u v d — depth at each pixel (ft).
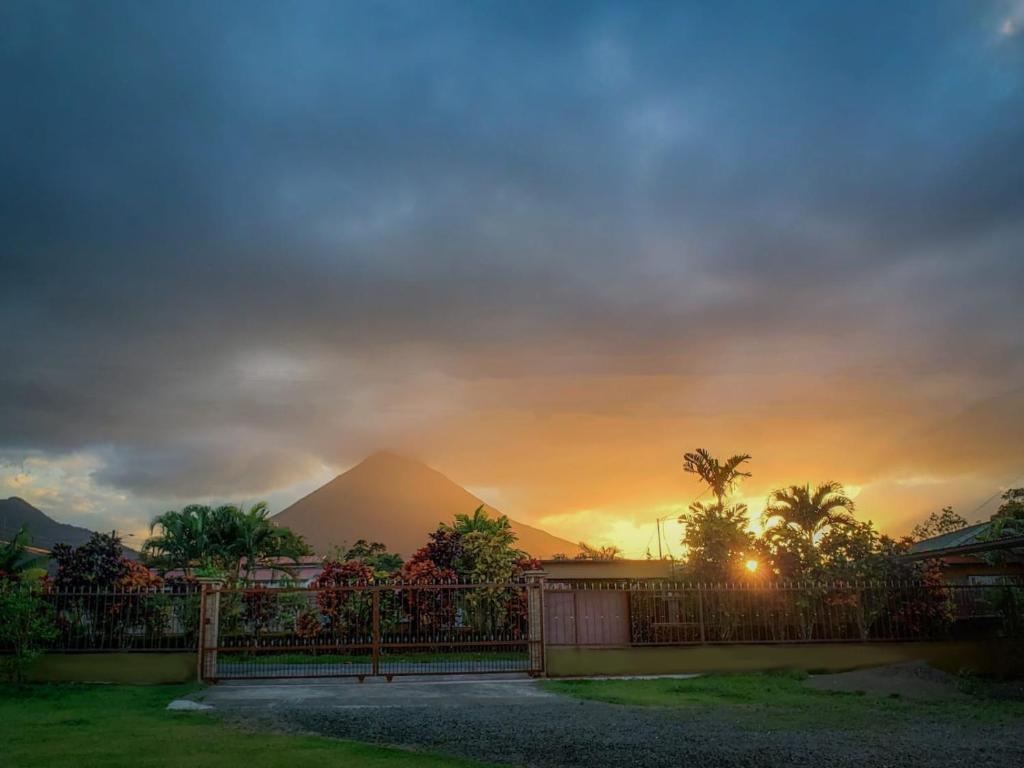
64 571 70.44
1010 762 30.73
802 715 42.29
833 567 69.15
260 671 58.70
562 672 58.08
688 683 54.19
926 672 58.23
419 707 44.50
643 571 86.79
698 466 92.73
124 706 44.29
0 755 30.37
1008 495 92.43
